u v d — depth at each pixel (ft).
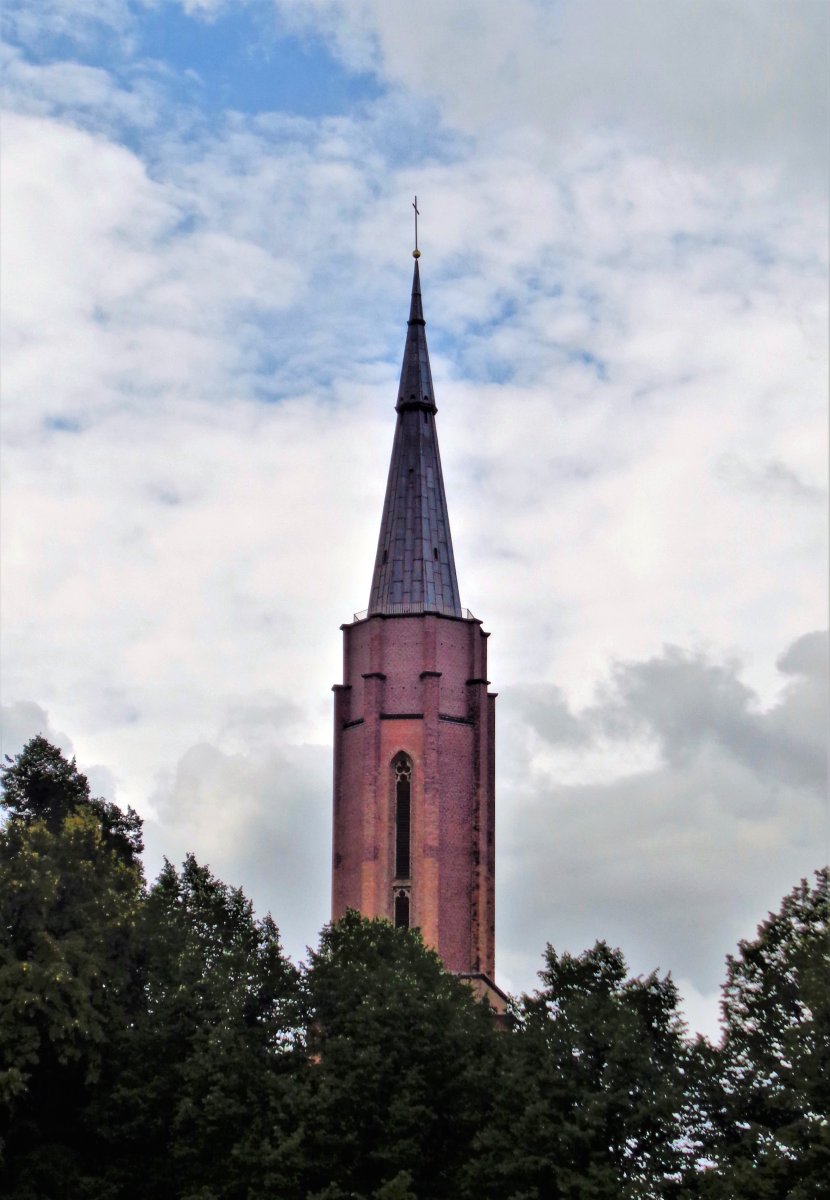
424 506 501.56
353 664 492.54
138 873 374.63
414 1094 298.15
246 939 339.36
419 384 514.68
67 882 330.34
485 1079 295.48
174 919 339.77
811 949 295.48
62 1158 306.76
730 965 302.66
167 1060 312.09
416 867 471.21
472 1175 282.97
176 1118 297.53
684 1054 297.12
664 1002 309.01
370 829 472.85
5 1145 302.66
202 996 315.78
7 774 394.32
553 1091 287.48
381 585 496.23
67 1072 319.06
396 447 511.81
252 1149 290.35
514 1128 281.54
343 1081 298.35
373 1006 310.65
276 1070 310.65
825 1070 275.18
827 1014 279.90
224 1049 302.86
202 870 354.95
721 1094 288.10
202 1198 289.33
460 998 336.70
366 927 360.48
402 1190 278.46
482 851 476.54
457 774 480.23
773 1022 294.87
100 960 315.58
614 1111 284.82
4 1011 301.43
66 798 392.68
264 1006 321.32
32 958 313.73
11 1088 293.02
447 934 469.57
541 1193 284.61
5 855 335.26
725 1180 270.87
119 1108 311.27
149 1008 323.16
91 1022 307.37
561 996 312.29
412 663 484.33
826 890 306.55
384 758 478.59
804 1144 271.69
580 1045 293.84
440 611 491.31
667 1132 285.02
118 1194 308.81
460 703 485.56
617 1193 273.13
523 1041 299.38
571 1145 281.54
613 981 315.37
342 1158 298.15
